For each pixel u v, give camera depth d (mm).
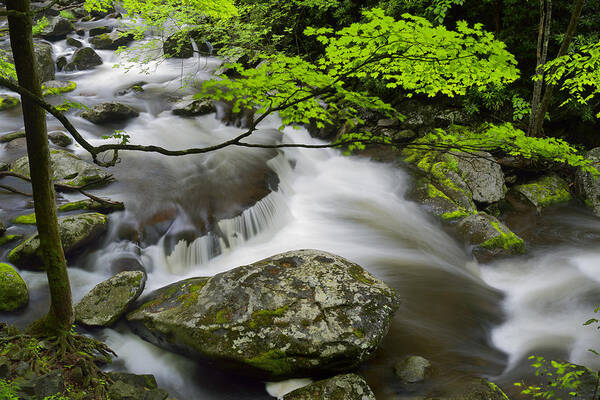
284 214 8539
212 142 9961
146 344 5168
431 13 10641
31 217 6613
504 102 10859
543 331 5922
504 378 4906
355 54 3477
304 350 4473
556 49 10586
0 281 5266
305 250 5695
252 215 7762
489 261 7602
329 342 4516
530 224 9031
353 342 4547
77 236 6105
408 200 9336
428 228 8562
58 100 11258
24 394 3775
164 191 7652
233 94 3248
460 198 9000
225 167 8766
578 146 10367
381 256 7469
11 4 3486
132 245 6551
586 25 10172
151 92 12305
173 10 11016
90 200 6938
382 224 8578
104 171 7852
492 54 3271
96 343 4770
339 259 5527
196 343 4672
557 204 9461
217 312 4836
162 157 8781
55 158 7836
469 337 5684
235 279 5137
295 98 3381
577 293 6766
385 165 10328
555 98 10422
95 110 10109
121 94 12062
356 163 10648
